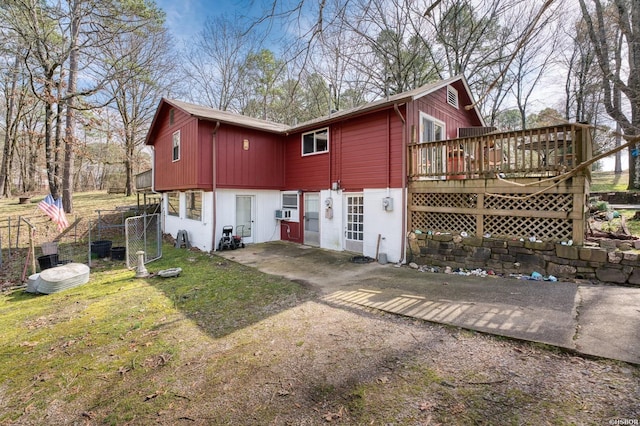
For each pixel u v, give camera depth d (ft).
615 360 9.32
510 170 20.83
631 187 42.04
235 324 14.23
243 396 8.93
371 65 49.37
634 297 14.79
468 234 23.11
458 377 9.14
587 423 7.02
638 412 7.23
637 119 34.45
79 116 47.78
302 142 37.50
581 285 17.35
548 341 10.68
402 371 9.65
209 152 33.58
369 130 29.60
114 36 42.98
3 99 79.56
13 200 64.90
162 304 17.53
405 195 26.37
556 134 19.06
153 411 8.51
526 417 7.33
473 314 13.73
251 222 38.29
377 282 20.54
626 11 33.19
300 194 37.65
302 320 14.32
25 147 86.79
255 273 24.08
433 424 7.34
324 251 32.73
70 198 48.47
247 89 68.69
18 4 37.83
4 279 25.18
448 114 35.27
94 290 21.25
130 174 73.31
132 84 68.49
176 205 43.62
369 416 7.79
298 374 9.86
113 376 10.39
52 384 10.12
